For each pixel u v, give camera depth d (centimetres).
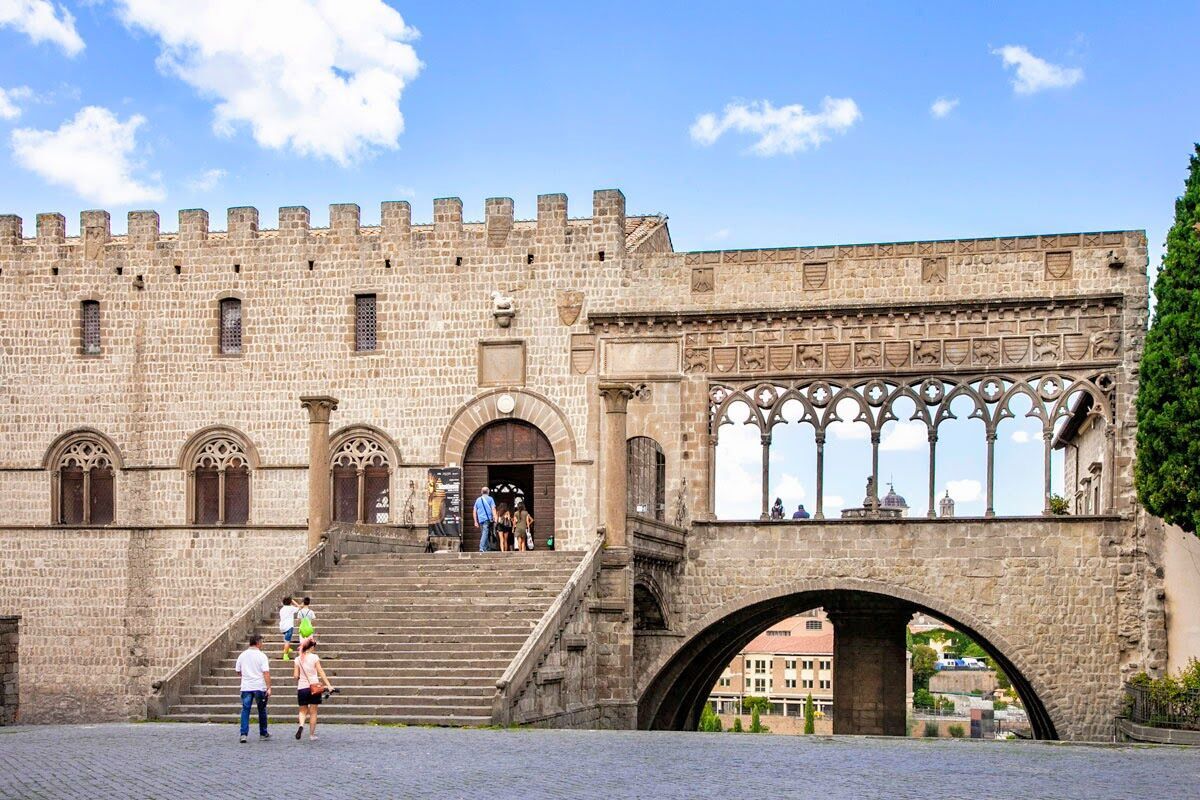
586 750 2734
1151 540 4703
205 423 5534
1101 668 4712
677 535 4938
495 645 3659
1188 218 4284
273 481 5462
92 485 5628
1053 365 4850
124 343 5628
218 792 2089
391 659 3622
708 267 5200
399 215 5481
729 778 2309
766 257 5150
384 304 5459
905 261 5031
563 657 3744
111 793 2075
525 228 5397
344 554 4459
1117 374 4809
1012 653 4778
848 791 2153
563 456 5256
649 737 3084
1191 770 2542
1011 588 4800
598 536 4238
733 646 6256
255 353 5531
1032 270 4922
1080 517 4762
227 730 3164
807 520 4975
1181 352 4234
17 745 2823
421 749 2714
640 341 5225
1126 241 4850
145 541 5525
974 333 4934
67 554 5572
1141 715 4353
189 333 5588
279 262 5550
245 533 5447
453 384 5381
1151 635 4666
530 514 5728
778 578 4975
